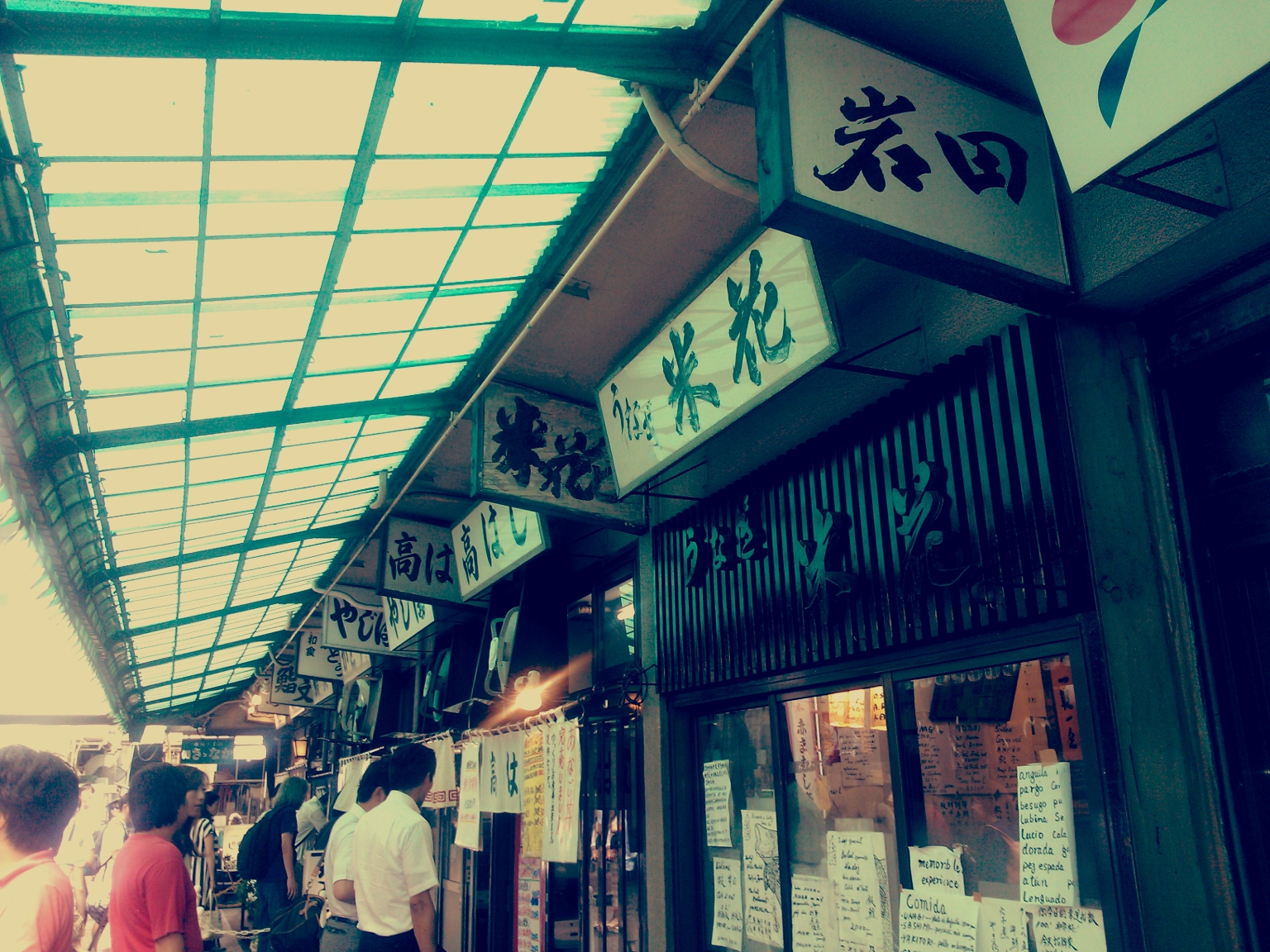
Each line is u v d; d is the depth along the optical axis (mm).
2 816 2229
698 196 3332
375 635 9477
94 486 4590
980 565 2666
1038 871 2422
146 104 2322
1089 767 2348
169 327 3410
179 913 2916
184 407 4137
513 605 6805
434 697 7961
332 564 9094
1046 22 1905
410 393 4977
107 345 3365
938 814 2891
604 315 4223
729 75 2641
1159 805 2170
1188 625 2301
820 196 2041
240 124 2484
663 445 3832
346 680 11984
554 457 4848
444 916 8344
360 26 2244
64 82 2164
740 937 3896
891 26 2316
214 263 3102
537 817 5270
